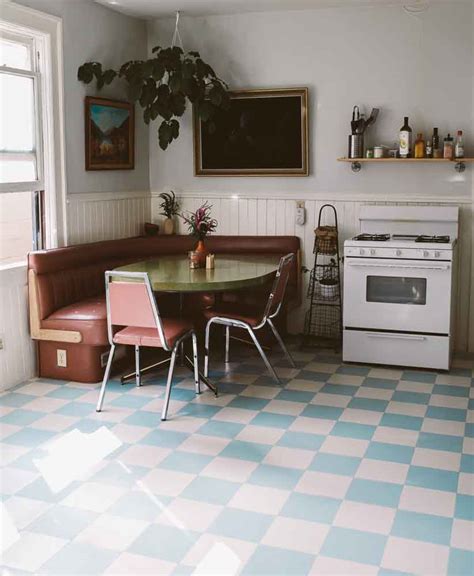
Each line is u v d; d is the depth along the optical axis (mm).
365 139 5742
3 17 4488
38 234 5141
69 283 5055
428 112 5570
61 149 5172
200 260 4969
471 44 5395
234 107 6020
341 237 5938
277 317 5828
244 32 5938
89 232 5594
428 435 3924
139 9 5711
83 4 5328
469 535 2895
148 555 2756
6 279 4656
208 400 4480
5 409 4320
